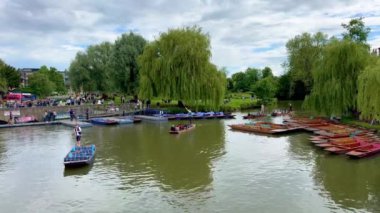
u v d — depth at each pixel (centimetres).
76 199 2128
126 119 5666
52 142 3909
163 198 2112
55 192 2255
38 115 5631
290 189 2233
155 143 3772
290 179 2433
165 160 3022
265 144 3631
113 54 7512
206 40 6181
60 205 2041
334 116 4997
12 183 2453
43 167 2852
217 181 2417
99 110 6384
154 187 2314
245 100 9431
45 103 6234
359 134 3741
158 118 5728
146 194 2186
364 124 4331
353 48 4525
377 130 3956
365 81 3709
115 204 2036
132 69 7319
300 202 2017
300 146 3491
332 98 4541
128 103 6862
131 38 7506
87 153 3005
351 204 1973
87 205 2031
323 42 9194
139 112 6506
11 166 2895
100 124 5403
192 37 6094
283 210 1911
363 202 1998
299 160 2934
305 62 9344
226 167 2766
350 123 4575
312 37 9325
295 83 10406
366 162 2820
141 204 2028
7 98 7750
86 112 5925
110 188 2309
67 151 3434
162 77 6009
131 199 2108
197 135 4256
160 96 6131
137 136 4241
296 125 4681
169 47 6056
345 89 4462
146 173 2634
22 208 2008
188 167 2786
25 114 5472
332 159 2938
